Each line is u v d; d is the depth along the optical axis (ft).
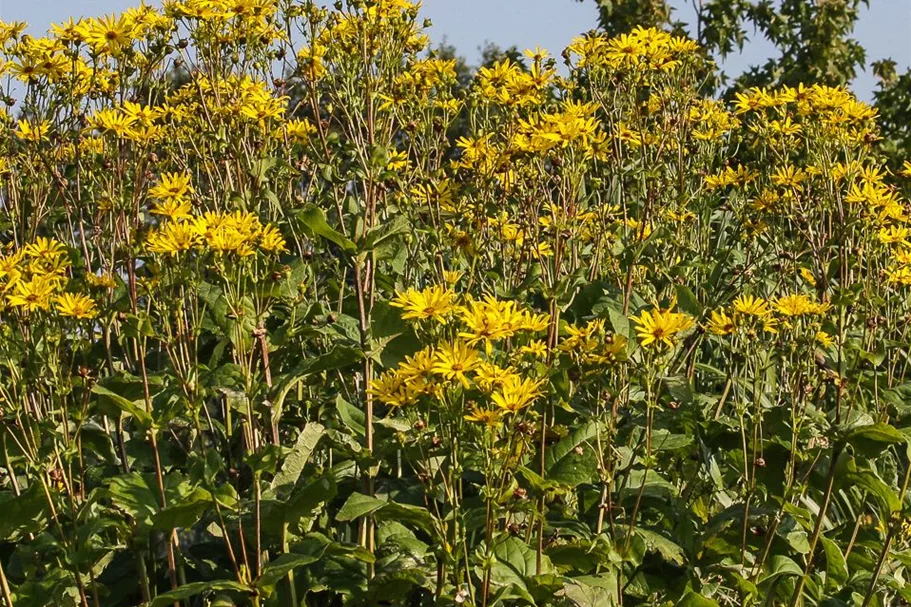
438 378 12.09
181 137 20.67
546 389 14.08
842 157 23.68
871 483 14.80
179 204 15.28
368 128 17.88
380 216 19.06
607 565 14.60
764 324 15.71
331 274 22.91
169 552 14.29
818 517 14.90
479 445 12.43
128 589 15.33
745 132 27.40
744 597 15.37
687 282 22.17
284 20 18.79
